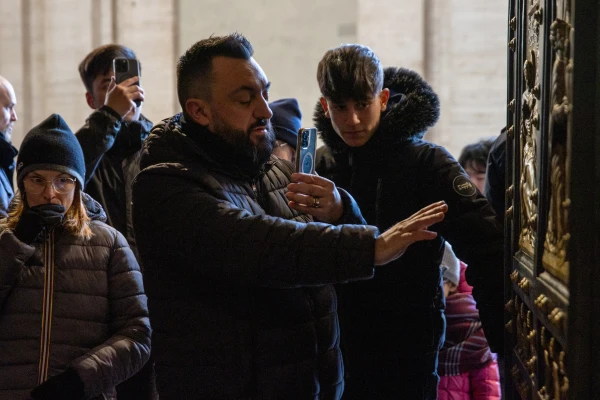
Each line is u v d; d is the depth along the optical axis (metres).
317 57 7.91
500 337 3.01
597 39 1.68
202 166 2.45
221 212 2.30
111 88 4.04
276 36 7.98
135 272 3.16
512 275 2.53
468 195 3.04
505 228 2.72
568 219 1.72
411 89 3.28
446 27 7.19
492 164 3.57
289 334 2.42
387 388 3.17
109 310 3.10
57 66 8.05
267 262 2.22
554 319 1.83
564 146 1.84
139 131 3.98
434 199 3.12
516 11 2.61
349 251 2.17
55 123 3.12
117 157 3.97
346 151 3.26
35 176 3.04
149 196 2.41
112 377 2.96
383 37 7.30
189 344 2.41
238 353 2.38
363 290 3.17
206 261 2.30
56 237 3.05
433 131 7.27
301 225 2.26
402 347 3.16
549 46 2.02
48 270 3.00
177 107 7.88
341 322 3.20
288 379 2.41
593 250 1.70
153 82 7.88
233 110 2.44
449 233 3.08
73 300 3.01
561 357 1.81
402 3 7.25
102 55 4.38
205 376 2.40
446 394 4.07
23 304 2.96
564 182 1.85
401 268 3.14
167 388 2.45
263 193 2.61
